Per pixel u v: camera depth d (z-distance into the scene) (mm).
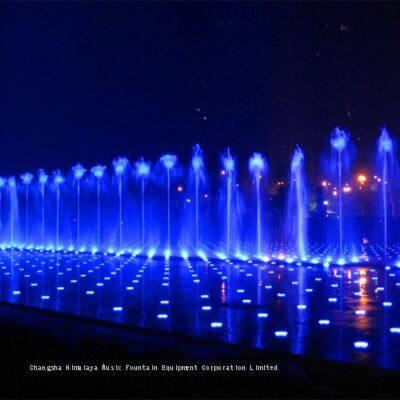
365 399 4125
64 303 9328
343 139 39219
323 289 11180
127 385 4570
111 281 13102
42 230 35156
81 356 5531
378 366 5012
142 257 21953
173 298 9945
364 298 9852
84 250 28078
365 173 38656
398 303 9250
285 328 6965
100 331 6918
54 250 28359
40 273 15531
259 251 23984
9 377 4836
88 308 8742
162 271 15672
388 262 17891
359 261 18438
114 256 22984
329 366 5098
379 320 7590
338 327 7047
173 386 4523
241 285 11984
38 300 9742
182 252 24719
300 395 4270
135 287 11773
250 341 6129
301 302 9375
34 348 5910
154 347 5887
